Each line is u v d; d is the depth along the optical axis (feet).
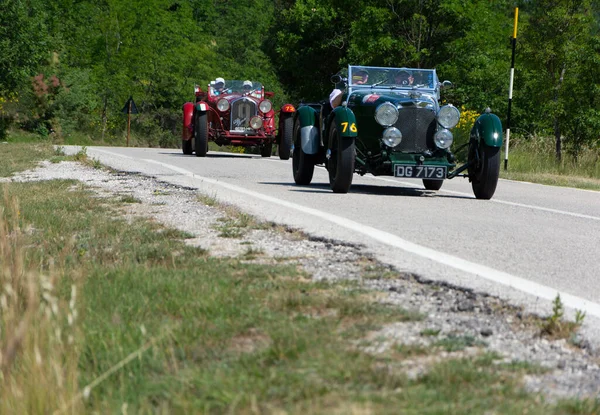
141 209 67.92
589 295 38.29
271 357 26.81
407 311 32.86
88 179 94.32
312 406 22.41
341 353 27.04
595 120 159.84
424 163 83.92
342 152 82.53
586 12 172.55
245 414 22.54
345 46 297.94
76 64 399.44
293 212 63.82
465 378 24.97
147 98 416.05
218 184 87.40
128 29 405.59
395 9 247.91
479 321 32.42
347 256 45.80
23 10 281.13
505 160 141.38
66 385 23.72
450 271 41.68
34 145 166.81
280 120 156.97
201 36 485.15
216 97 166.09
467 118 169.78
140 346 28.14
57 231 55.62
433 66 248.52
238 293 35.17
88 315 32.14
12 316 26.81
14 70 279.28
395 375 24.82
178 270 40.81
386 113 82.79
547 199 88.02
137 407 23.56
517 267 44.75
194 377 24.97
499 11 266.57
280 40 307.99
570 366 27.32
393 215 65.62
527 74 174.09
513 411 22.31
